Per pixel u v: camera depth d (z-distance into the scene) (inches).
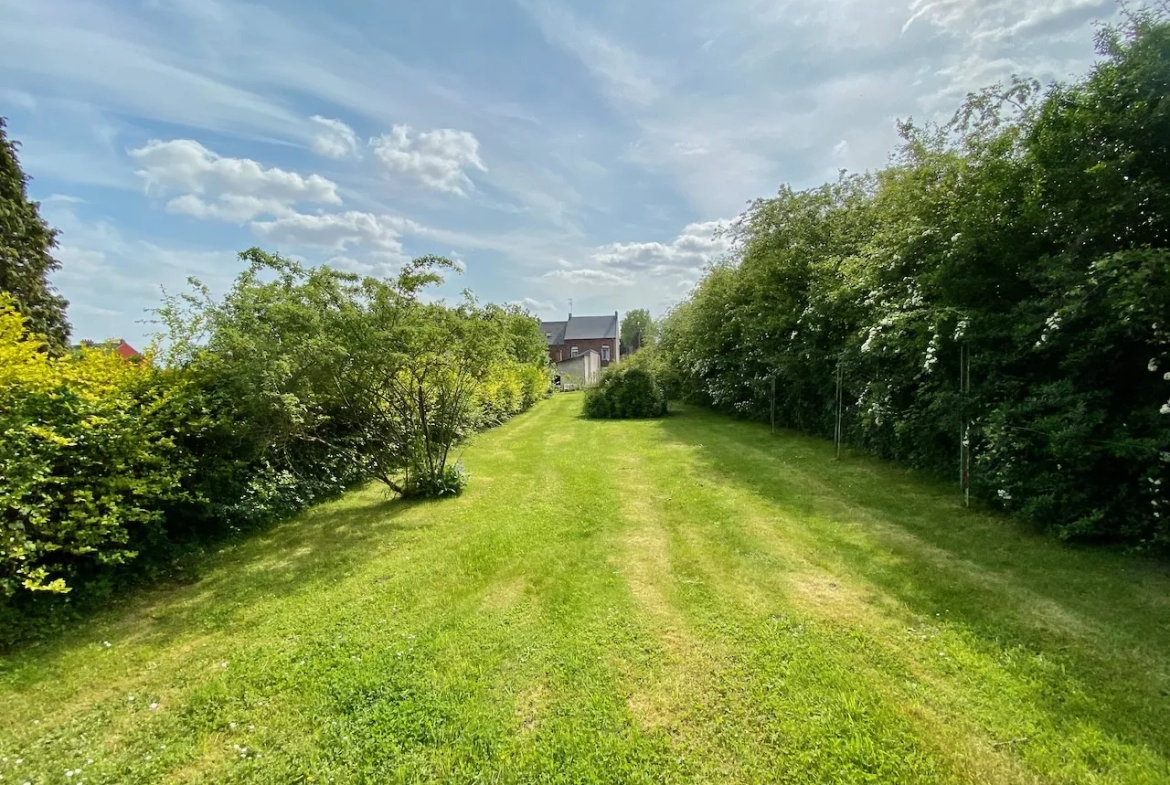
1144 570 136.7
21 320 162.2
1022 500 174.4
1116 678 93.7
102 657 112.8
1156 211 150.9
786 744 81.0
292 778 77.4
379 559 168.2
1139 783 70.7
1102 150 156.4
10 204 354.9
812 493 227.9
